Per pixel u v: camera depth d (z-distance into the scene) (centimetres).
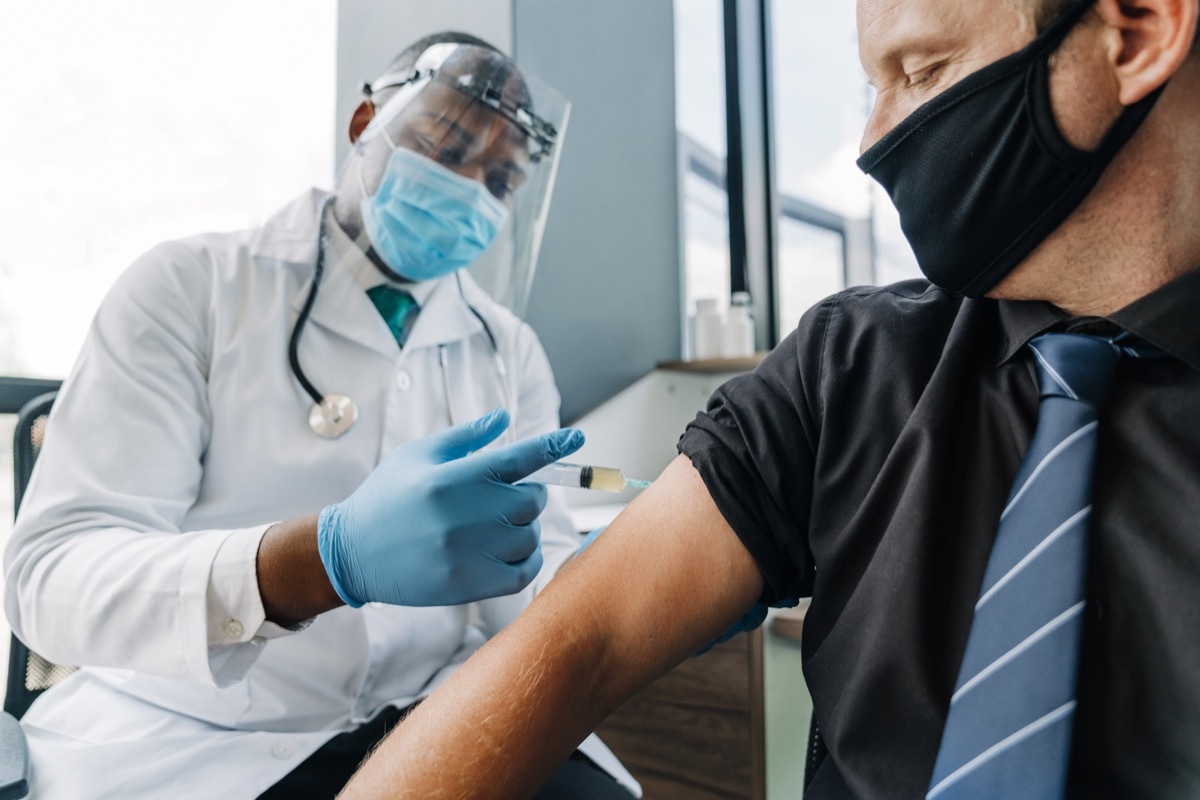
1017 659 54
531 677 60
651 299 234
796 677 136
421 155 114
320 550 86
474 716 59
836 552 69
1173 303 58
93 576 88
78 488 95
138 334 104
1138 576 56
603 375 215
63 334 154
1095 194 60
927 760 60
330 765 97
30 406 110
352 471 112
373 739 101
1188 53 56
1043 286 64
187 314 109
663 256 240
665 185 241
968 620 62
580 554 72
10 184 149
